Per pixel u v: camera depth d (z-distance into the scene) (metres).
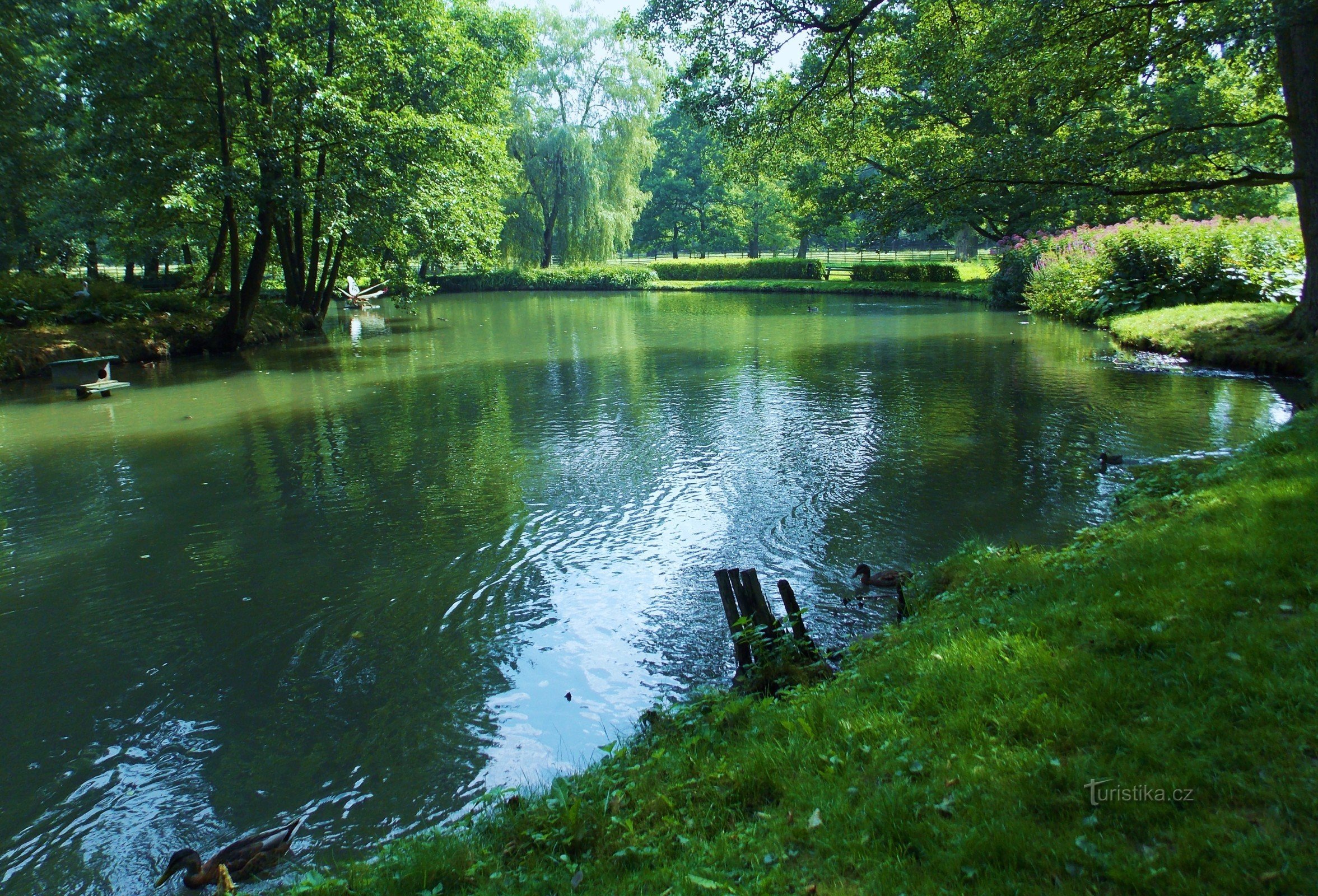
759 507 8.99
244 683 5.83
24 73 27.05
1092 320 23.97
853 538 8.00
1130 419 12.06
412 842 3.82
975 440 11.31
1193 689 3.52
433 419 13.92
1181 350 17.27
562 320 31.27
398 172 22.58
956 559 6.68
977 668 4.05
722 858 3.13
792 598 5.51
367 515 9.20
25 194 30.27
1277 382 14.20
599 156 48.72
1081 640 4.13
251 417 14.45
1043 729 3.45
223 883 3.82
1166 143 14.13
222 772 4.86
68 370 19.06
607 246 48.94
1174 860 2.66
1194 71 15.50
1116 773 3.10
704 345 22.58
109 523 9.16
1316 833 2.67
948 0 16.86
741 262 52.62
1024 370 16.72
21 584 7.61
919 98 30.08
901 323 27.12
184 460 11.69
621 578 7.37
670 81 16.41
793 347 21.61
